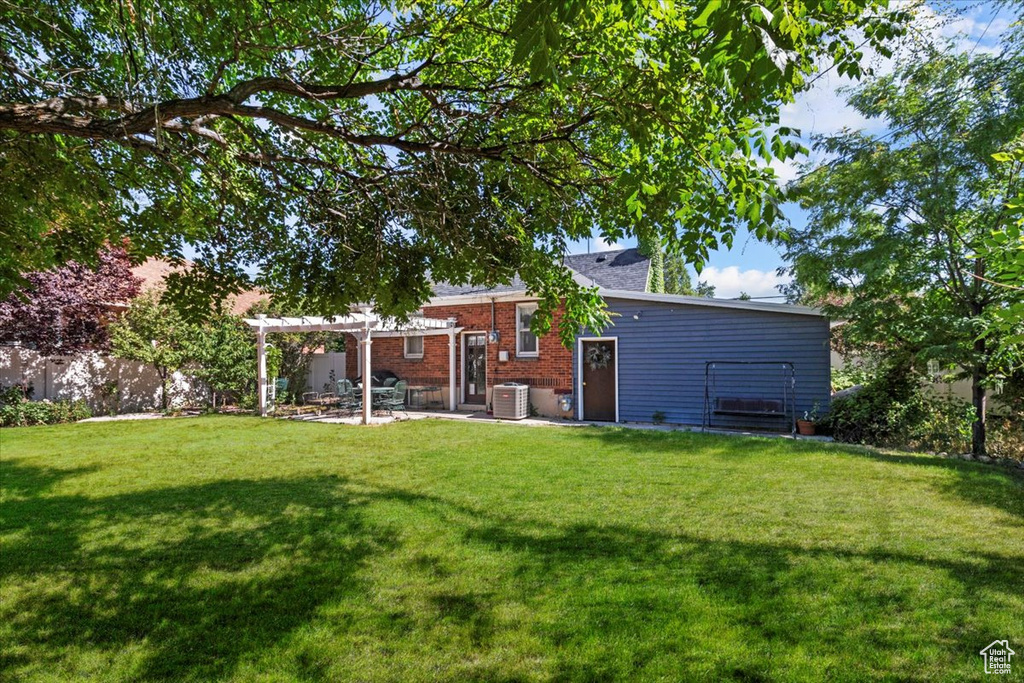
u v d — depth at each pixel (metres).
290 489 6.51
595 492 6.28
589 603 3.53
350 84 3.68
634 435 10.63
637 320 13.05
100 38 4.07
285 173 4.93
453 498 6.06
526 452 8.89
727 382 11.98
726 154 2.43
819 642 3.04
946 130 8.26
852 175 9.05
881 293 9.19
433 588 3.78
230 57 4.08
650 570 4.04
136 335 14.70
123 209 4.65
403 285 5.39
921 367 9.61
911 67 8.27
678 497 6.04
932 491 6.25
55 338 13.19
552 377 14.37
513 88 3.67
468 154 4.11
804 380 11.21
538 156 4.27
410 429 11.76
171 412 15.38
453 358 15.60
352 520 5.27
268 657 2.97
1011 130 7.45
